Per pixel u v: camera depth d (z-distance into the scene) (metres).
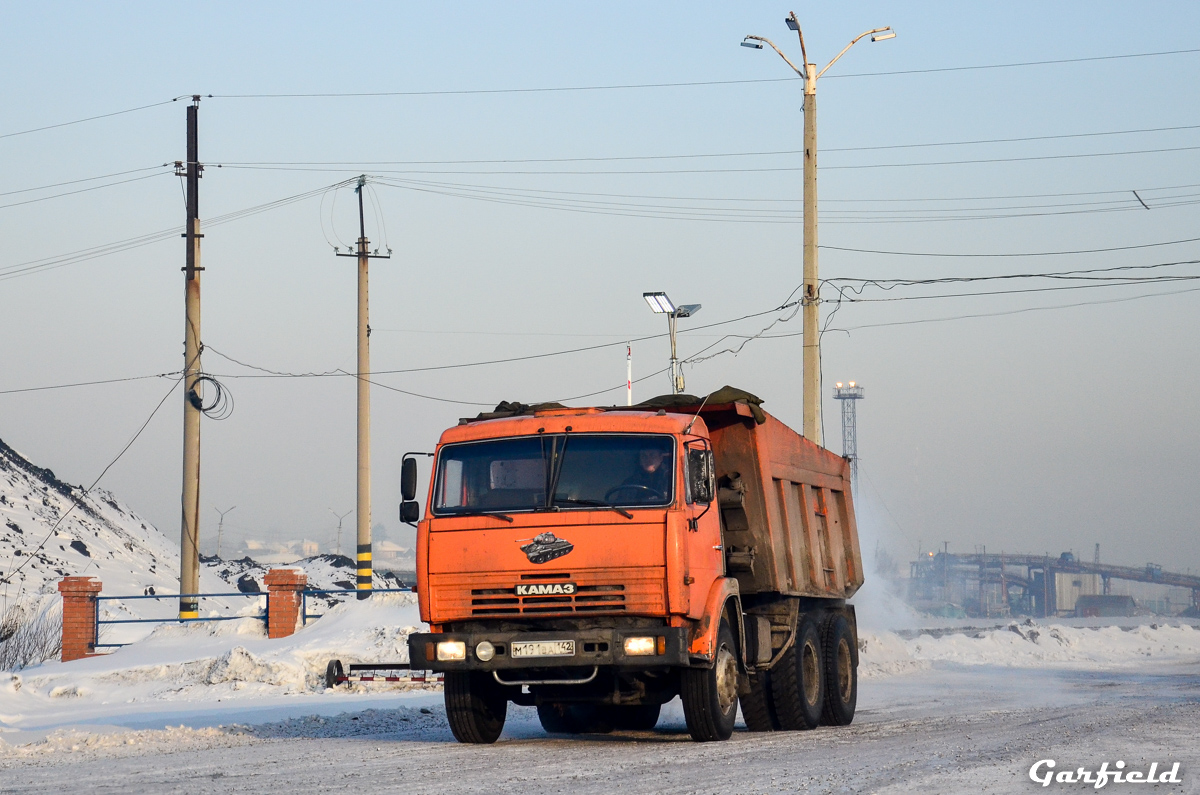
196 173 73.00
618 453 24.59
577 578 23.84
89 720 38.78
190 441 70.44
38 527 106.25
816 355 57.25
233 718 36.44
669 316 59.12
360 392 77.88
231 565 137.25
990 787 18.22
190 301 71.75
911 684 50.81
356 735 29.42
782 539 30.27
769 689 29.67
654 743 25.81
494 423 25.41
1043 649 73.62
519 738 28.45
